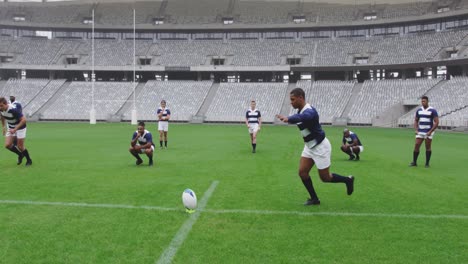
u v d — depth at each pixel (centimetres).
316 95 5359
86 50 6031
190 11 6344
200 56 5912
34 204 728
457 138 2708
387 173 1152
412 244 530
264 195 824
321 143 712
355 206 735
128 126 3988
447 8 5409
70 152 1631
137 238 544
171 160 1396
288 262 467
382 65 5203
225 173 1115
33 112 5303
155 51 6031
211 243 527
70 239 538
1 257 477
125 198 784
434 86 4891
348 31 5884
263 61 5706
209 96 5625
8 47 5919
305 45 5878
